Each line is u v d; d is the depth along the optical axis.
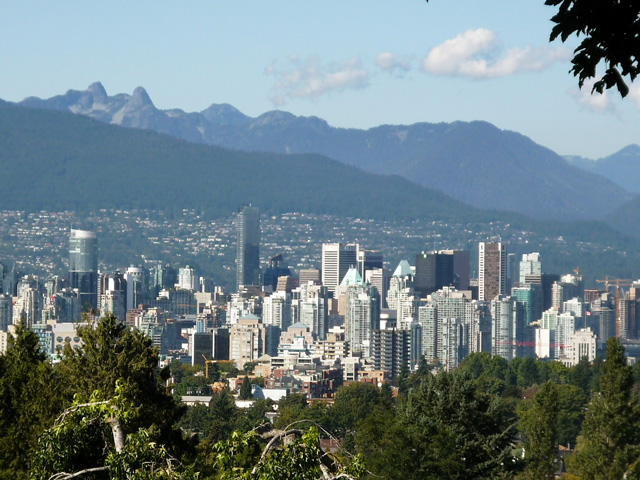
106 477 52.34
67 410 52.97
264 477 49.19
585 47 34.31
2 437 88.44
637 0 33.06
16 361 101.19
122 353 95.19
